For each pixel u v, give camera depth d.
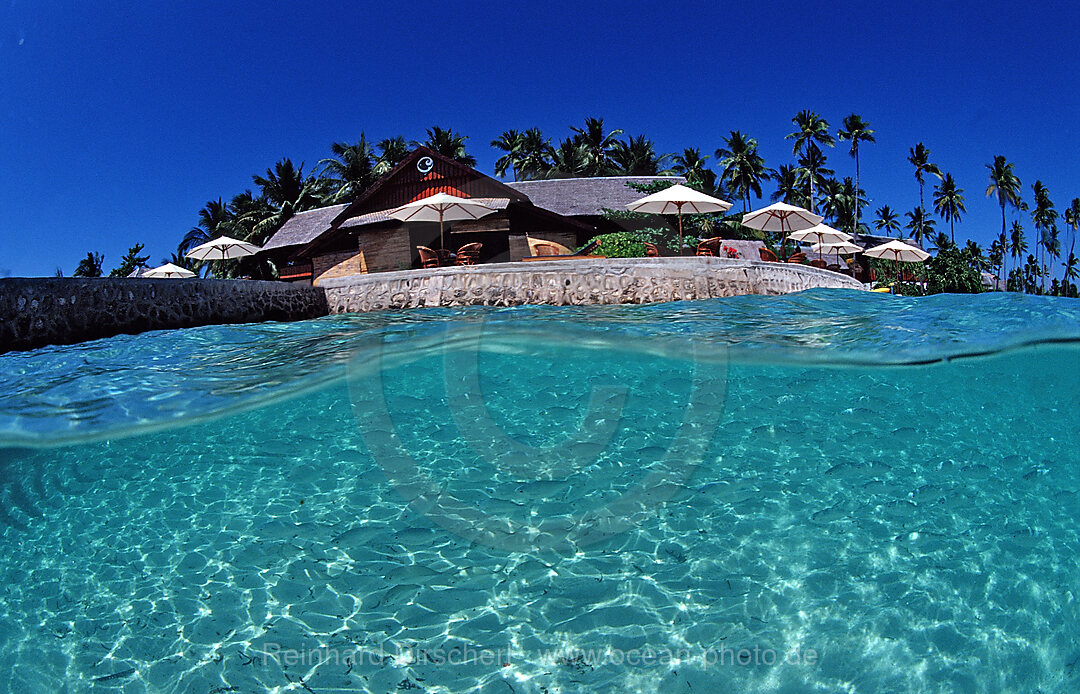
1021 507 5.30
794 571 4.44
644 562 4.56
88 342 9.21
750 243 28.23
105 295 9.54
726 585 4.30
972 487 5.61
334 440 6.70
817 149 55.62
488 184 22.00
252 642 3.90
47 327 8.81
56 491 5.75
